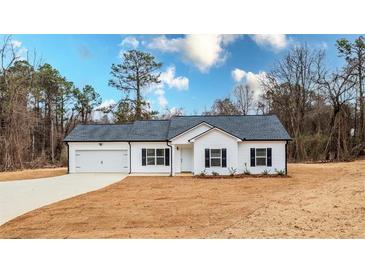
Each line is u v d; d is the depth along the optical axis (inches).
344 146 1464.1
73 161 1037.2
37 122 1684.3
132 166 998.4
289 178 818.8
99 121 2086.6
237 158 891.4
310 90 1795.0
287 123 1820.9
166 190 641.0
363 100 1595.7
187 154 984.3
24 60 1652.3
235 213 422.9
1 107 1347.2
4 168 1168.2
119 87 1860.2
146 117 1800.0
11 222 393.7
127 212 438.9
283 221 371.9
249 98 2162.9
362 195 467.8
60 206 483.8
